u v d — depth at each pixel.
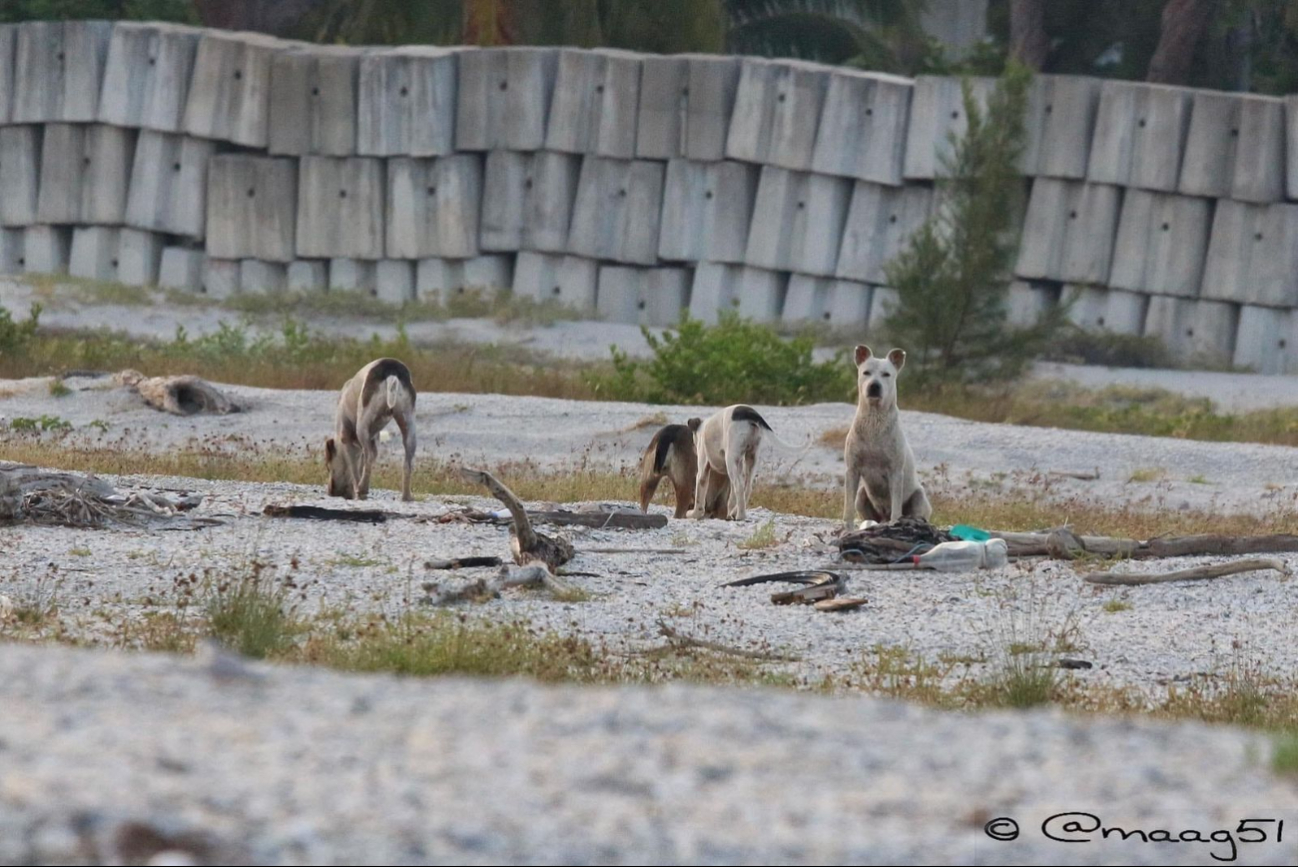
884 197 109.62
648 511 53.03
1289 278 104.00
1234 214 105.00
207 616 32.66
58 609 33.44
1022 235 107.44
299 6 142.12
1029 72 93.50
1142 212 106.94
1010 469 69.69
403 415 49.88
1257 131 104.00
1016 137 93.25
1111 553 44.06
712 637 33.91
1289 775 17.36
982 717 20.05
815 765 17.12
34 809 14.34
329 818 14.78
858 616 36.56
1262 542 44.38
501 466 64.94
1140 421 84.19
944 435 74.12
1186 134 105.94
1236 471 70.56
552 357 99.50
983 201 92.12
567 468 66.00
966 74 106.94
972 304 92.06
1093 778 17.03
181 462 60.38
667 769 16.72
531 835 14.67
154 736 16.86
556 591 37.19
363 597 36.22
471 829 14.70
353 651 30.42
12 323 88.44
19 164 122.31
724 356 84.44
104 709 17.86
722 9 132.50
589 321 111.38
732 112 112.31
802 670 31.39
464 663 29.44
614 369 93.56
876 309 109.25
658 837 14.77
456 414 74.75
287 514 45.34
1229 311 105.88
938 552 41.75
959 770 17.17
